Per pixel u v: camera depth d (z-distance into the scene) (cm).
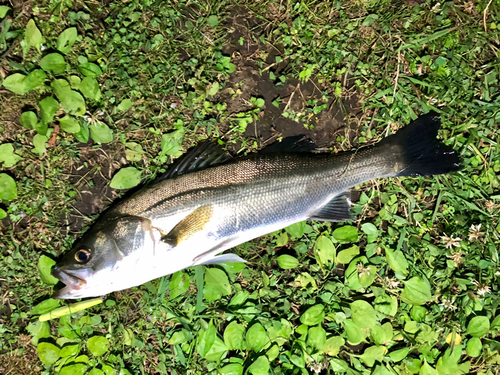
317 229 81
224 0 79
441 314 80
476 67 82
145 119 79
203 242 72
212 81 79
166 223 71
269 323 78
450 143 81
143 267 71
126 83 77
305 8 80
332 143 82
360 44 81
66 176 79
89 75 76
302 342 78
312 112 81
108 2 78
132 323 79
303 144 78
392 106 80
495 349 79
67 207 79
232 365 76
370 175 77
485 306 80
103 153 79
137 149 78
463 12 81
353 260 79
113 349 78
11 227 77
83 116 77
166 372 78
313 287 79
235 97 81
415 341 79
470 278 80
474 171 81
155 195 71
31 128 75
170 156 79
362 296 81
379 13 81
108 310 78
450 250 80
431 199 82
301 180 74
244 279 81
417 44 80
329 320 80
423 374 79
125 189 79
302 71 80
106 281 71
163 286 78
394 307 79
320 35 81
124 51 77
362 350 81
